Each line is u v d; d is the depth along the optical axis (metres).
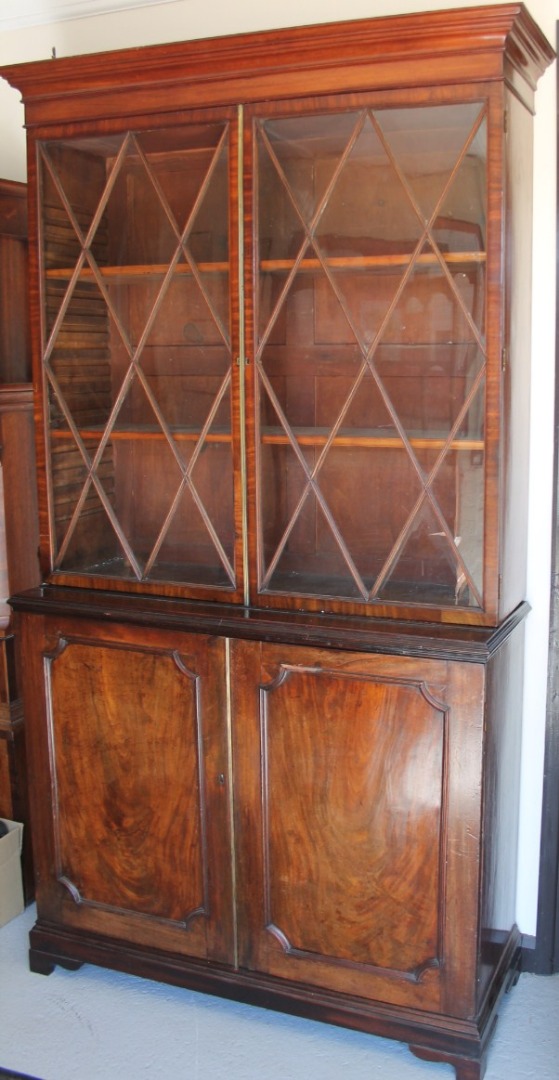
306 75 1.84
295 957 2.07
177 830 2.14
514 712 2.13
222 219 1.96
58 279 2.14
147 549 2.14
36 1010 2.21
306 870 2.03
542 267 2.09
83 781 2.23
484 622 1.86
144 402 2.09
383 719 1.90
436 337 1.84
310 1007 2.06
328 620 1.94
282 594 2.01
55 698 2.23
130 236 2.05
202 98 1.93
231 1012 2.21
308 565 2.00
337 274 1.90
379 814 1.94
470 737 1.83
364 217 1.86
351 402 1.92
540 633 2.22
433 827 1.89
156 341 2.06
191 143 1.96
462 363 1.82
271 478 2.00
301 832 2.02
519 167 1.88
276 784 2.02
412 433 1.88
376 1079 1.99
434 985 1.94
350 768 1.95
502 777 2.04
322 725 1.96
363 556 1.95
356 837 1.97
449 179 1.79
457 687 1.82
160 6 2.39
